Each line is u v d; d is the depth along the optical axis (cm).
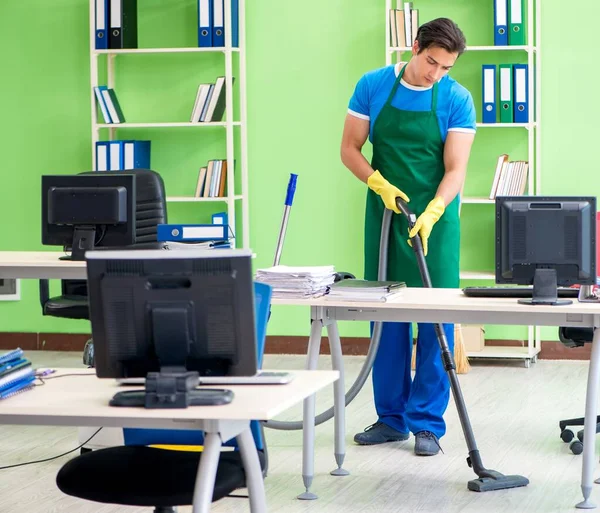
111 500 280
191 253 263
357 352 750
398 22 698
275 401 259
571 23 709
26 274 516
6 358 276
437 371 492
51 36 771
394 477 451
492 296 421
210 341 264
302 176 750
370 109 502
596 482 440
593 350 399
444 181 486
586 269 404
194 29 756
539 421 550
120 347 267
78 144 773
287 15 745
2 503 420
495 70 696
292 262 756
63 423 265
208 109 728
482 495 424
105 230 518
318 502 417
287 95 748
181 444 329
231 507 412
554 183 717
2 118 780
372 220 506
